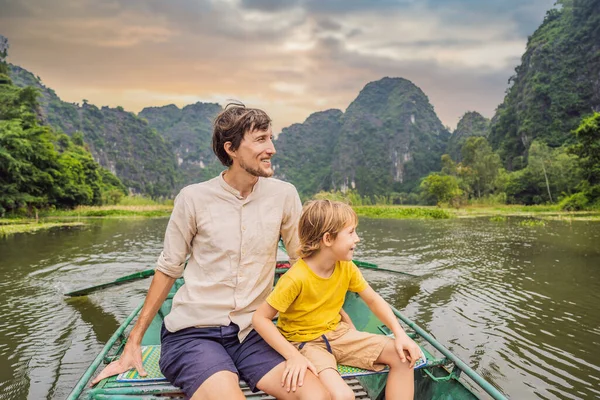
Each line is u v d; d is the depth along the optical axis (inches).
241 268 70.1
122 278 197.8
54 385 123.2
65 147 2137.1
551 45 2792.8
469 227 637.9
